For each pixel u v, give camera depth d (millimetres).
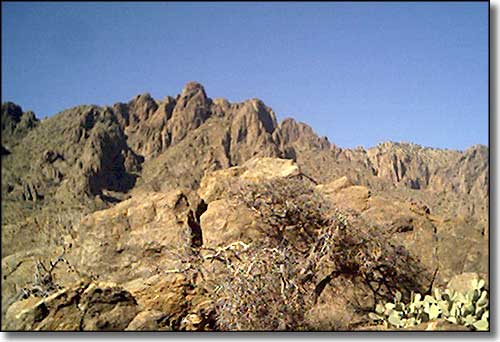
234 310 11062
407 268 13305
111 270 13391
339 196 14727
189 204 14570
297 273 12266
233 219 14039
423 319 10648
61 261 14117
